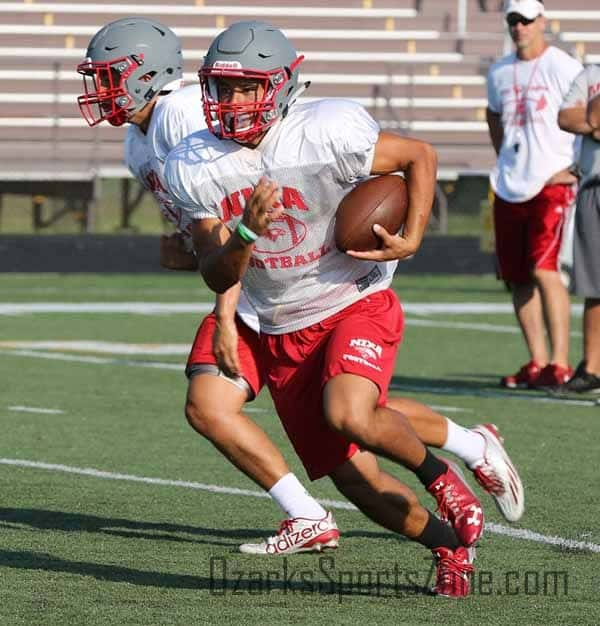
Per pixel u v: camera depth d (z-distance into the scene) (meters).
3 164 49.09
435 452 15.83
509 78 21.81
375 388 9.38
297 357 10.04
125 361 24.28
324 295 9.88
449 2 56.12
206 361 10.80
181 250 11.88
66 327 29.97
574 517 12.28
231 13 54.53
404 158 9.49
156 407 19.02
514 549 11.02
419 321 31.77
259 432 10.84
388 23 55.66
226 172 9.55
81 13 53.88
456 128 53.03
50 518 12.19
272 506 12.80
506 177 21.42
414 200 9.52
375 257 9.52
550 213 21.08
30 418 17.97
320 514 10.94
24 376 22.17
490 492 10.37
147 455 15.41
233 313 10.39
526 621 8.88
